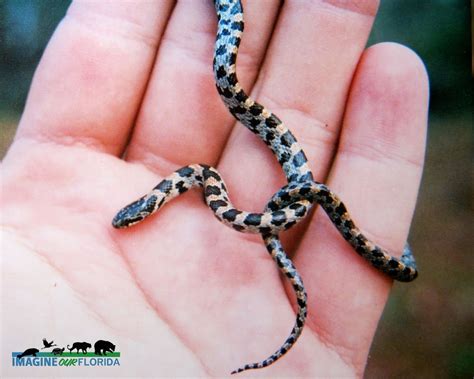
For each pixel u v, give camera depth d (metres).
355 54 0.12
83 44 0.12
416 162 0.11
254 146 0.12
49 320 0.11
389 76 0.11
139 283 0.11
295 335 0.11
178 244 0.12
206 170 0.12
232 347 0.11
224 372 0.11
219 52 0.12
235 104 0.12
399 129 0.11
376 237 0.11
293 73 0.12
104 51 0.12
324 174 0.12
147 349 0.11
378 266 0.11
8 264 0.11
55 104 0.12
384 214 0.11
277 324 0.11
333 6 0.12
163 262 0.11
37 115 0.12
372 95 0.12
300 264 0.11
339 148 0.12
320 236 0.11
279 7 0.12
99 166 0.12
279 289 0.11
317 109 0.12
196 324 0.11
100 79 0.12
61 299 0.11
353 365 0.11
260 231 0.11
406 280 0.11
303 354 0.11
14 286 0.11
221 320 0.11
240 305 0.11
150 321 0.11
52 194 0.12
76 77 0.12
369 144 0.12
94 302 0.11
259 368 0.11
